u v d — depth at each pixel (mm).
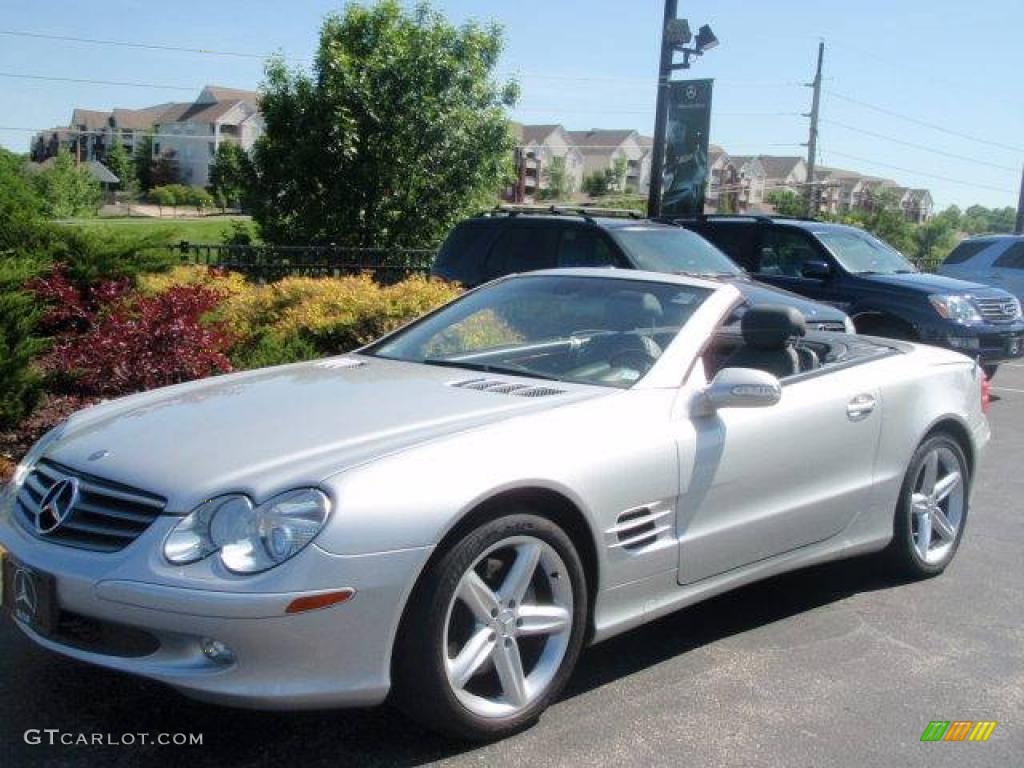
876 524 5254
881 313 11672
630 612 4105
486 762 3545
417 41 17703
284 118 17766
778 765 3607
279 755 3551
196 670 3201
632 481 3992
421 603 3410
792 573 5684
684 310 4812
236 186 18625
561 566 3785
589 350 4680
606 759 3596
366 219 17984
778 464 4602
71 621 3412
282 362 8070
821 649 4641
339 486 3312
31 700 3879
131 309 7879
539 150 96125
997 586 5586
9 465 6316
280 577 3168
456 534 3502
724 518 4402
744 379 4246
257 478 3365
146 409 4145
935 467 5621
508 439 3717
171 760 3502
